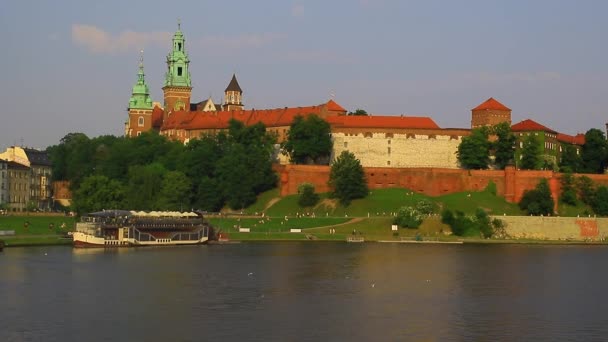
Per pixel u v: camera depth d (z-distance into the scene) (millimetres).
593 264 174875
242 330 105000
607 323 111812
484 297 130375
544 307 122312
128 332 103750
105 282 139500
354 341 100438
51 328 105375
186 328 105750
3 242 194750
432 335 103875
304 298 126625
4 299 122875
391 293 132500
